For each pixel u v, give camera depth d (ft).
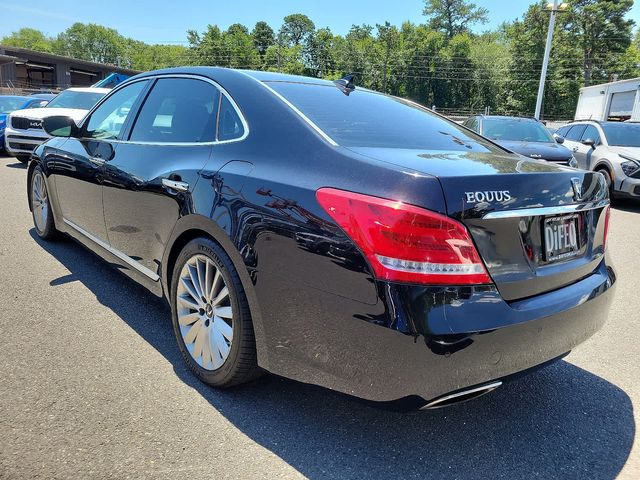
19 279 13.29
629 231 24.40
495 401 9.07
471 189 6.39
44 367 9.11
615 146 32.35
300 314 6.96
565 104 226.38
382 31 266.36
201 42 302.45
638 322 12.92
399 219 6.10
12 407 7.87
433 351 6.06
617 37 226.17
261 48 329.31
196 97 10.00
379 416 8.34
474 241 6.32
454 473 7.13
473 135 10.39
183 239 9.14
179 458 7.02
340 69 274.77
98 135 12.70
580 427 8.36
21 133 33.55
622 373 10.26
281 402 8.54
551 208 7.19
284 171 7.50
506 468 7.28
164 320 11.34
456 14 282.56
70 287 12.92
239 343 7.91
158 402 8.28
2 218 19.72
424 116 10.44
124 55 395.96
